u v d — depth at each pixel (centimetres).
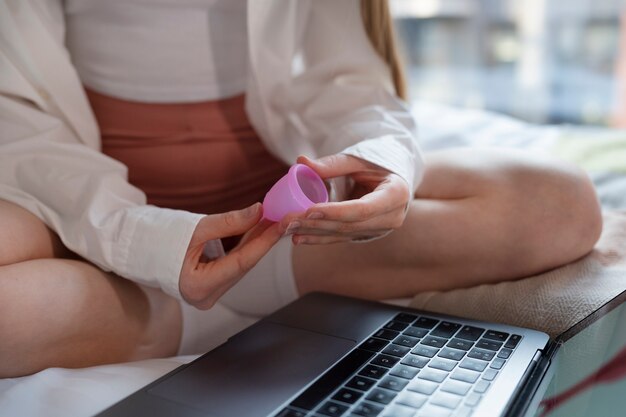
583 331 72
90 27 95
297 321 70
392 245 85
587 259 85
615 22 179
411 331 67
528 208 82
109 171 84
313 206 64
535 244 82
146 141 98
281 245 92
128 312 76
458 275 85
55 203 80
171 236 70
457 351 63
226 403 55
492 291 81
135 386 63
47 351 68
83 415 57
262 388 57
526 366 60
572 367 67
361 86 99
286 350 64
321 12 105
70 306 69
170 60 96
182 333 87
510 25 190
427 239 83
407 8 197
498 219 82
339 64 102
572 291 77
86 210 77
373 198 68
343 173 74
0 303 64
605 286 77
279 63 98
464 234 83
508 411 54
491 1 190
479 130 145
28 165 82
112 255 74
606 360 69
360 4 104
